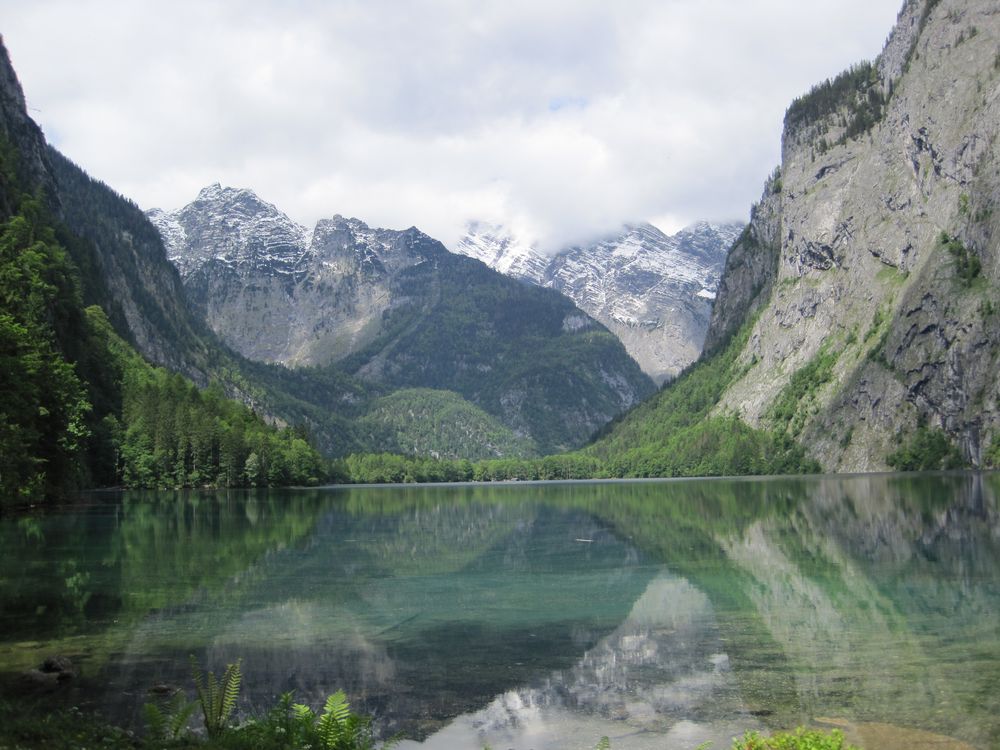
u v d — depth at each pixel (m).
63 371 92.12
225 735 20.31
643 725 24.14
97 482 161.25
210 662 31.50
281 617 40.19
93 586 48.44
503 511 121.06
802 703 25.52
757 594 44.75
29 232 147.62
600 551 66.44
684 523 89.81
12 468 67.06
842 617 38.19
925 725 23.16
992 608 39.22
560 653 32.88
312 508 126.00
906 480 174.00
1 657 31.33
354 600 44.81
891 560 55.59
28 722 19.83
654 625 37.75
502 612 41.56
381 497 173.38
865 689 26.62
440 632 36.97
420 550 68.94
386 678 29.41
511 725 24.47
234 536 78.38
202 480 181.62
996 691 26.03
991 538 66.19
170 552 64.88
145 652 32.69
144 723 23.53
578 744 22.78
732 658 31.23
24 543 69.12
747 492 154.00
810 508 104.88
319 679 29.39
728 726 23.77
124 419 173.25
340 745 19.97
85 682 28.06
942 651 31.28
